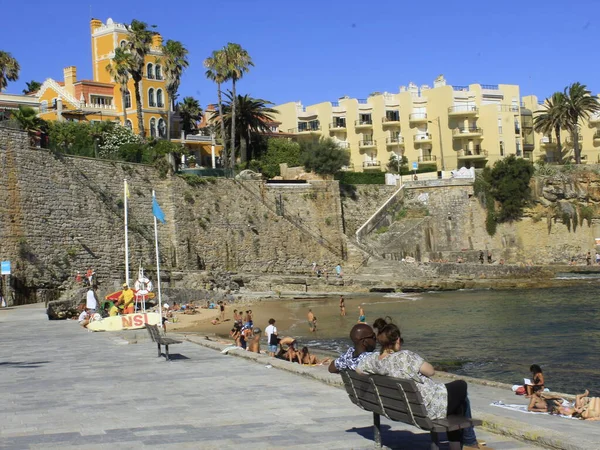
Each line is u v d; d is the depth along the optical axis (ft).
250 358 72.74
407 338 137.28
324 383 57.52
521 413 54.39
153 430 41.98
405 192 318.45
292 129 424.05
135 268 207.62
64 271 181.06
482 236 315.58
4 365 71.26
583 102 366.22
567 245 320.70
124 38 346.74
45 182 180.65
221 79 308.40
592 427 47.03
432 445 35.68
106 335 98.17
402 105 413.59
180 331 143.84
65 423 44.16
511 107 400.47
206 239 236.43
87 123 277.03
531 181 319.47
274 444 38.34
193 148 354.54
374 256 280.72
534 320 160.86
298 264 262.67
